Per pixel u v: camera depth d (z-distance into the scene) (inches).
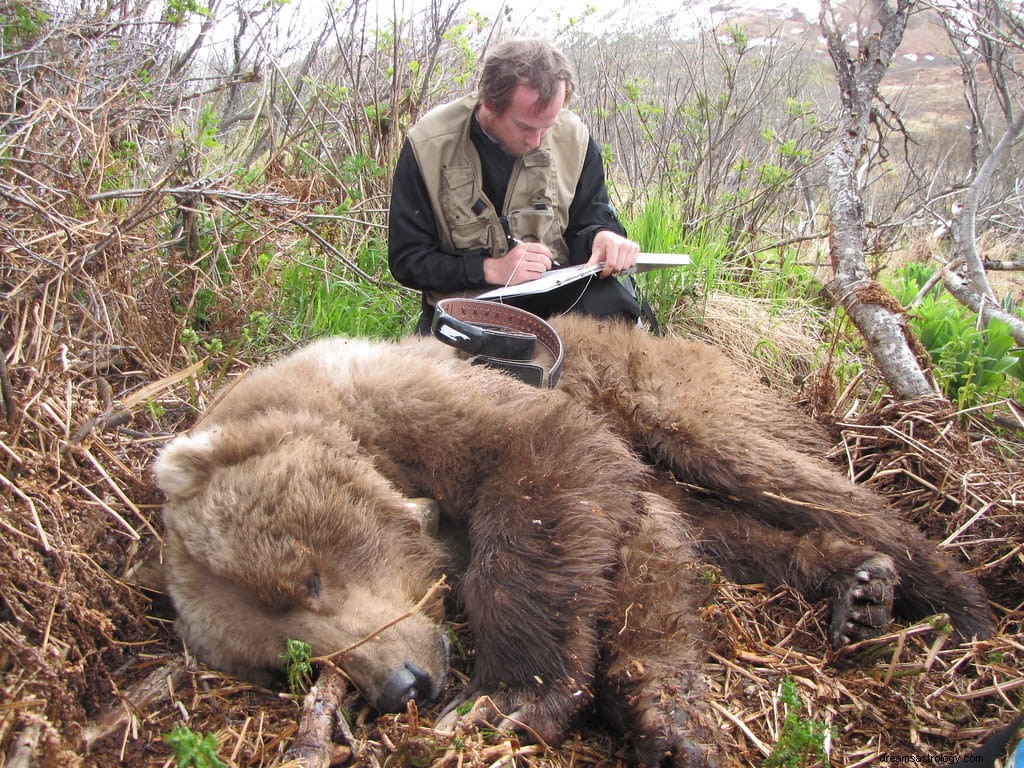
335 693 41.4
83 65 72.7
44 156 63.2
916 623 52.4
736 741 43.4
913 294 95.5
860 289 73.4
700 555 57.4
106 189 75.4
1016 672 47.4
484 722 42.0
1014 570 55.0
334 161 99.5
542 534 46.8
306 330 79.1
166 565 46.5
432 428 52.6
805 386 79.0
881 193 154.9
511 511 47.8
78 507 46.1
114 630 43.6
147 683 42.6
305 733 39.2
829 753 41.7
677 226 101.0
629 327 68.9
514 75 64.9
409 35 109.1
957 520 58.8
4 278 55.9
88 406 53.1
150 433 57.5
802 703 45.3
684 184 111.9
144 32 90.7
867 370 80.1
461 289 72.6
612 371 64.1
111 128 78.2
